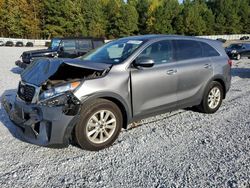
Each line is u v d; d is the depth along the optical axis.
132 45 4.99
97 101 4.24
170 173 3.68
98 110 4.25
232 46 23.31
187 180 3.51
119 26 80.12
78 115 4.04
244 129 5.25
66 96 3.96
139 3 88.50
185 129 5.25
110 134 4.45
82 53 13.83
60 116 3.91
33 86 4.23
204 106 6.02
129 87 4.59
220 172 3.69
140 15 88.12
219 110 6.48
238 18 97.94
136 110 4.73
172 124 5.52
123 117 4.68
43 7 67.81
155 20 84.50
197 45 5.91
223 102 7.22
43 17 68.50
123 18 79.62
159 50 5.14
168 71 5.12
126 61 4.64
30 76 4.52
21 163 3.96
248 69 14.70
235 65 17.31
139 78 4.69
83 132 4.15
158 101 5.03
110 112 4.39
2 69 14.67
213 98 6.19
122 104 4.52
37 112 4.04
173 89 5.25
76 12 69.94
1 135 4.93
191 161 3.99
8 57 23.11
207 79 5.91
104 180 3.54
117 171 3.75
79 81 4.14
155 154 4.22
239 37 84.12
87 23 75.62
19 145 4.53
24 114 4.24
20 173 3.70
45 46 46.78
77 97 4.04
